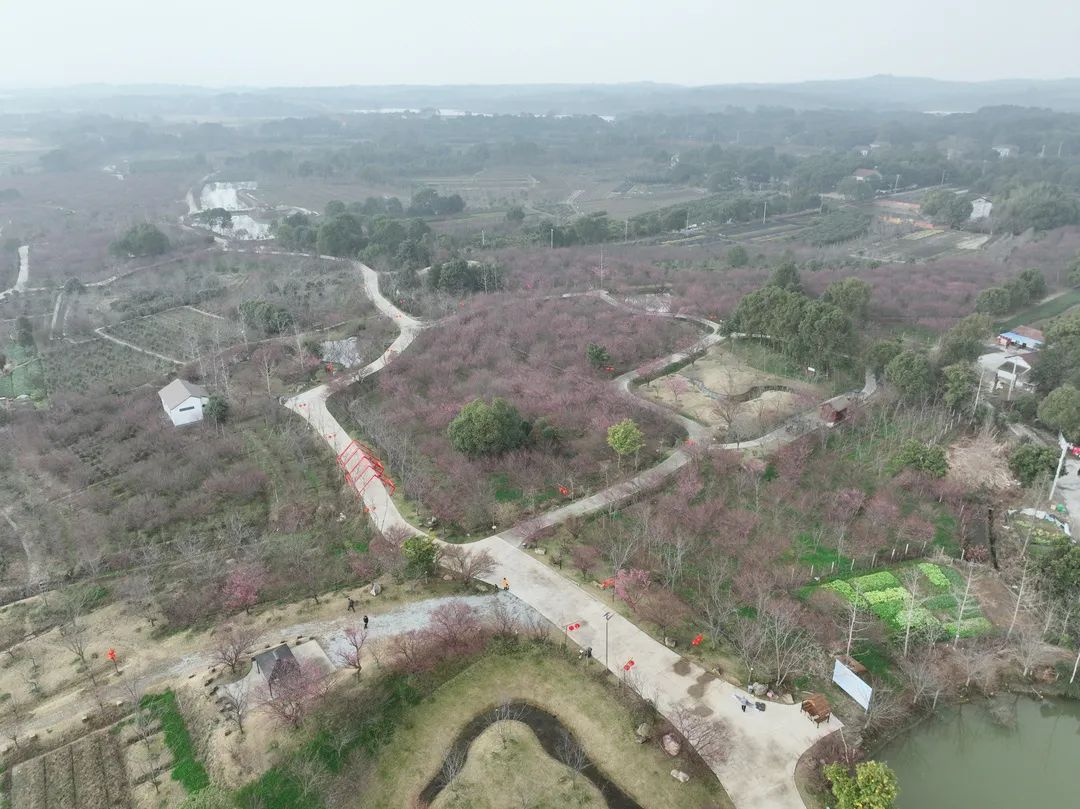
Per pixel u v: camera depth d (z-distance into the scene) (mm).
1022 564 71438
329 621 65562
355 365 121375
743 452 91500
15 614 70750
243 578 70938
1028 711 58250
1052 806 51219
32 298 164750
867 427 96562
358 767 52375
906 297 145625
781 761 51531
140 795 50906
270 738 53594
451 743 54531
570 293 154750
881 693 56688
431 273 158500
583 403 103062
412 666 59438
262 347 129250
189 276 176125
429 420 99750
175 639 65250
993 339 125125
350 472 90250
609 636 62875
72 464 96875
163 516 84250
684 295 150875
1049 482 82562
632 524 77875
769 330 120562
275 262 183875
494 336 129375
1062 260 169875
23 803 50906
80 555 79375
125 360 131875
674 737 53219
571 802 49750
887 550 73500
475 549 74438
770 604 64125
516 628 63688
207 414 104812
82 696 59500
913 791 51938
